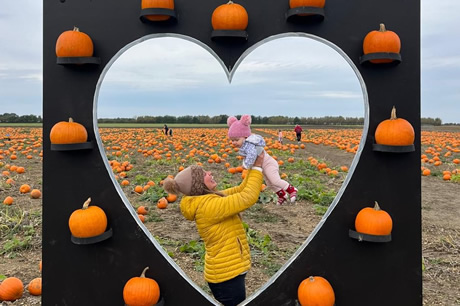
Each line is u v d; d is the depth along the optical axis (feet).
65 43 9.98
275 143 67.41
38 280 14.92
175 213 26.73
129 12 10.42
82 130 10.23
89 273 10.69
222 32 9.88
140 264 10.64
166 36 10.38
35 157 60.70
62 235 10.62
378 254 10.50
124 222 10.62
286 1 10.28
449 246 20.27
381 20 10.33
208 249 10.63
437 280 16.17
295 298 10.48
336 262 10.52
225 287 10.52
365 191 10.44
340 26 10.33
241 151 10.06
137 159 56.95
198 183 10.39
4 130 124.47
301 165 48.83
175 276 10.60
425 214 27.12
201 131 115.65
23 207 28.43
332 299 9.95
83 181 10.57
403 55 10.34
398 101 10.34
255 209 27.96
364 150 10.41
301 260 10.49
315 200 30.09
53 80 10.46
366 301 10.55
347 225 10.48
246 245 10.93
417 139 10.37
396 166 10.42
